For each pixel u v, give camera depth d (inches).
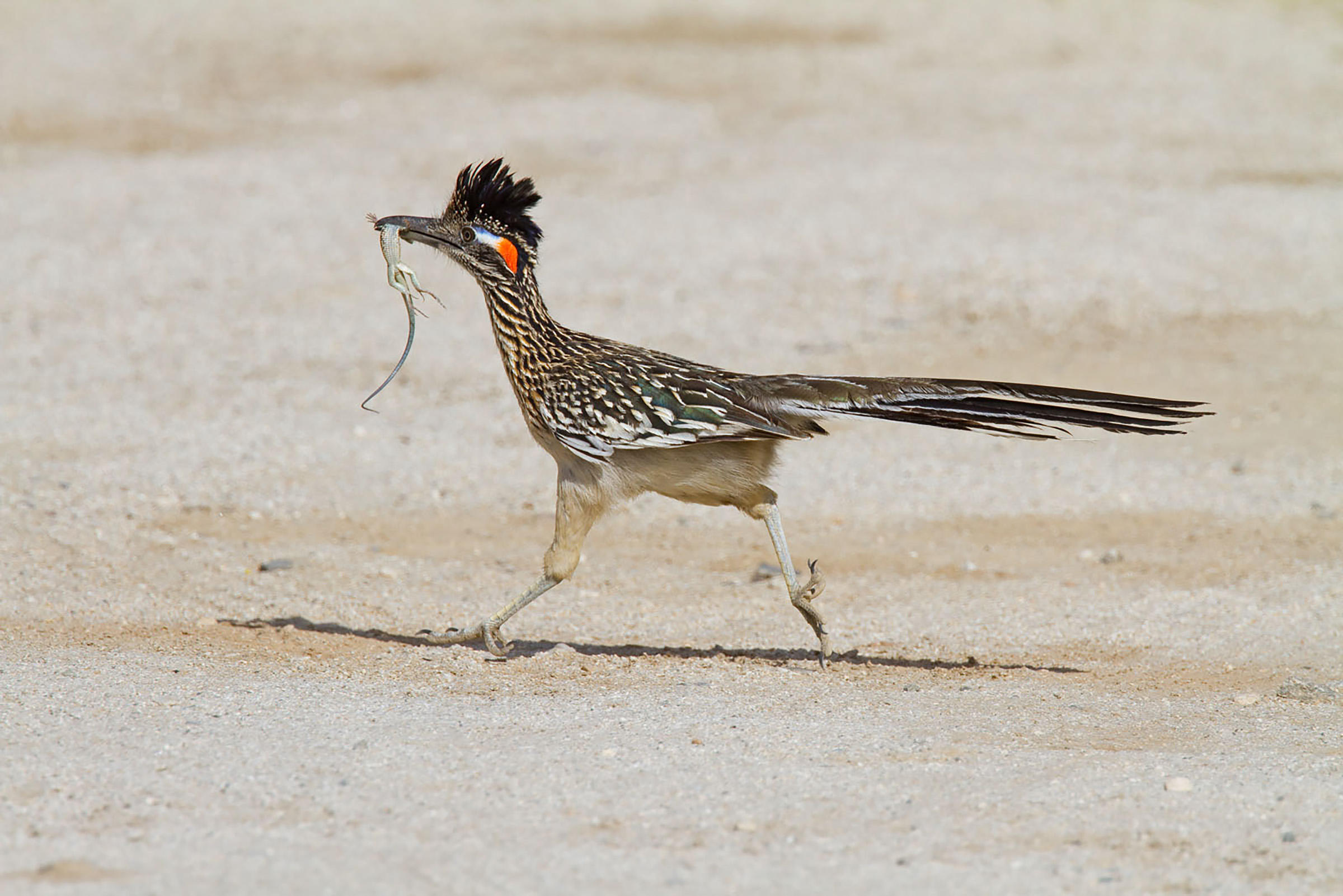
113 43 1409.9
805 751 307.4
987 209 984.3
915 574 491.5
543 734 315.9
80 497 536.1
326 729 317.1
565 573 399.2
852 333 773.9
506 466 600.4
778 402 380.2
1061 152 1124.5
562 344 404.2
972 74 1358.3
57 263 864.3
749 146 1136.2
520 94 1268.5
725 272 869.2
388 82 1306.6
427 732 316.2
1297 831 265.1
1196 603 451.2
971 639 425.4
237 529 516.7
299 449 606.5
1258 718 340.8
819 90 1300.4
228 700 339.0
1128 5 1622.8
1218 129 1185.4
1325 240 912.9
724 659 398.3
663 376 380.8
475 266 403.9
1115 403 364.8
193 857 249.9
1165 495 571.2
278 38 1443.2
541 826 265.0
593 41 1453.0
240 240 917.2
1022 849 257.3
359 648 400.8
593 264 880.9
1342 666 393.4
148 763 293.3
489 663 387.9
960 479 595.2
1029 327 780.6
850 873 247.3
